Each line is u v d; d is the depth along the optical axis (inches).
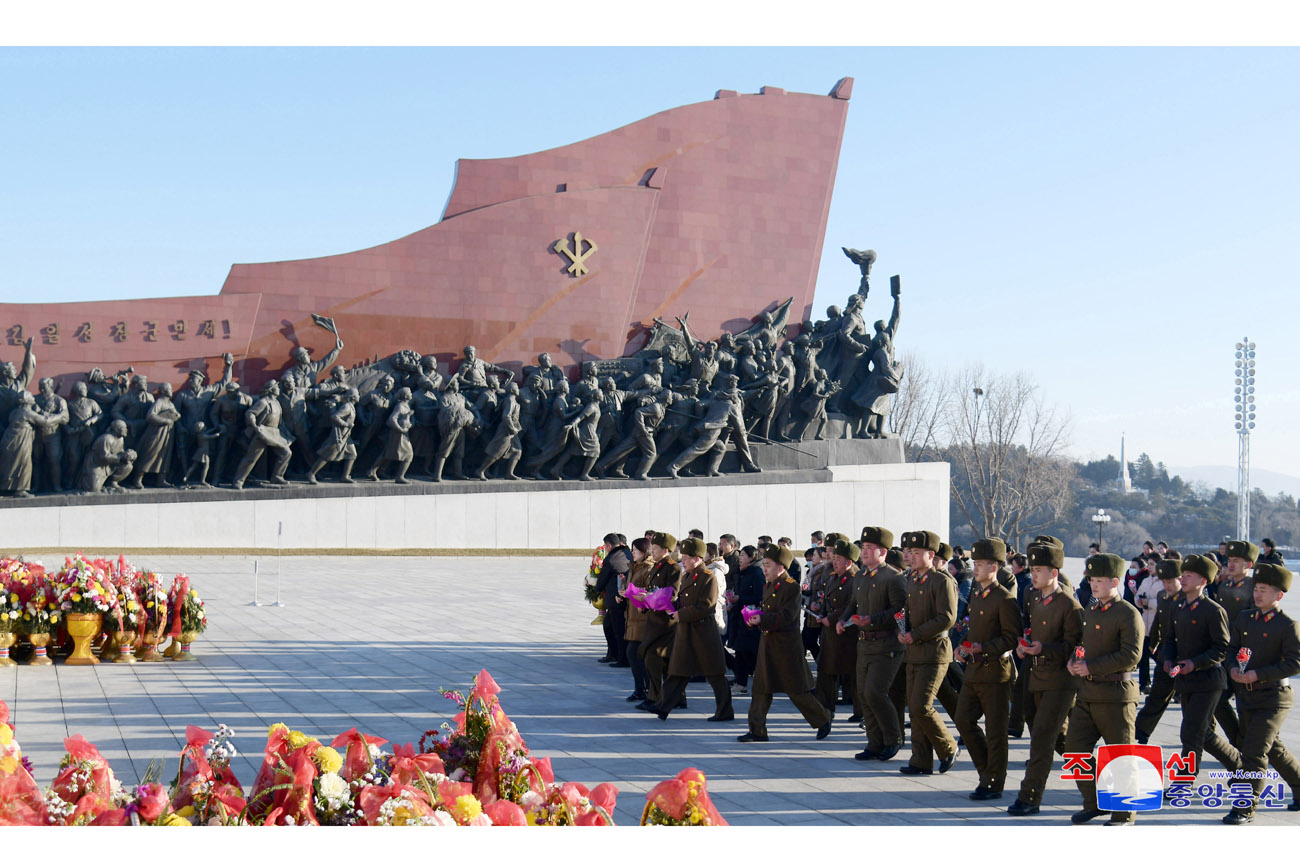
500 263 1473.9
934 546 391.5
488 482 1411.2
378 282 1413.6
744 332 1595.7
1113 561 325.4
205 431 1291.8
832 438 1599.4
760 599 569.6
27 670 597.3
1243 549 426.9
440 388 1393.9
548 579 1197.1
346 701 506.6
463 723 241.0
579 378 1507.1
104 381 1264.8
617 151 1553.9
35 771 368.5
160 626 636.1
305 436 1337.4
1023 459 2856.8
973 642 356.8
